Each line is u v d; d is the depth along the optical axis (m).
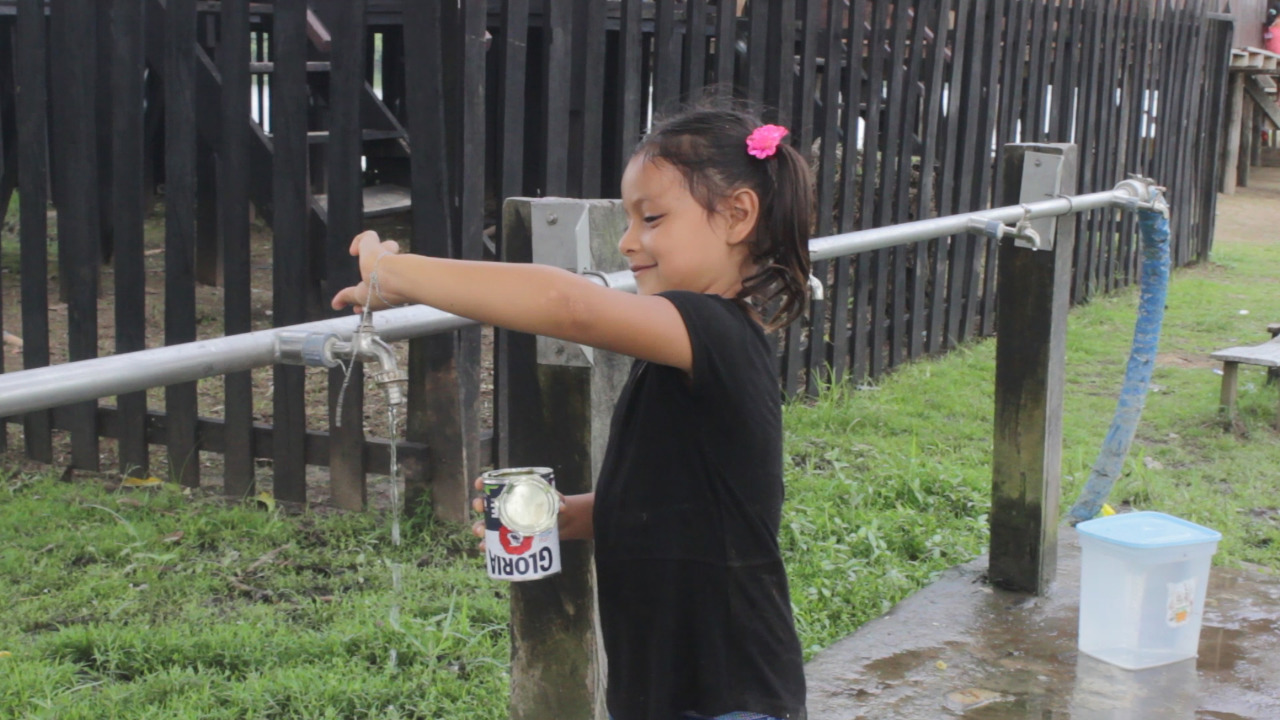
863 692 3.30
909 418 6.63
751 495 1.77
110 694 3.30
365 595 4.02
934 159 8.11
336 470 4.97
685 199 1.78
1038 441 3.86
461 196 4.70
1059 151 3.62
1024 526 3.95
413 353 4.80
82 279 5.44
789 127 6.38
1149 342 4.26
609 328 1.62
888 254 7.55
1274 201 17.50
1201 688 3.35
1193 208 12.41
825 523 4.81
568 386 2.03
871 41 6.95
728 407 1.72
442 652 3.63
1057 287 3.76
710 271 1.81
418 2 4.50
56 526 4.75
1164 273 4.09
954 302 8.27
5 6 7.20
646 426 1.80
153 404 6.09
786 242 1.82
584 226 1.94
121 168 5.25
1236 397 6.74
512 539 1.82
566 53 4.93
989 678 3.39
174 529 4.72
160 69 5.49
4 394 1.44
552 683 2.12
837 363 7.11
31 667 3.44
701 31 5.77
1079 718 3.17
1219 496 5.56
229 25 4.92
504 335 4.93
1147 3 10.42
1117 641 3.47
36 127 5.43
